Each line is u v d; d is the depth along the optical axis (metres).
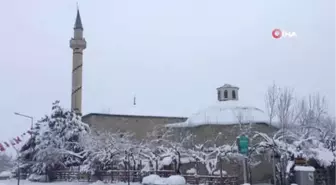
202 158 42.75
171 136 55.06
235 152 38.31
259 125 47.38
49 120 53.66
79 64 72.94
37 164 51.72
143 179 38.19
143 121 66.81
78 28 74.06
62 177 49.84
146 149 47.31
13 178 58.66
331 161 36.56
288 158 35.50
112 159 45.94
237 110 51.72
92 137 52.12
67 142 52.50
